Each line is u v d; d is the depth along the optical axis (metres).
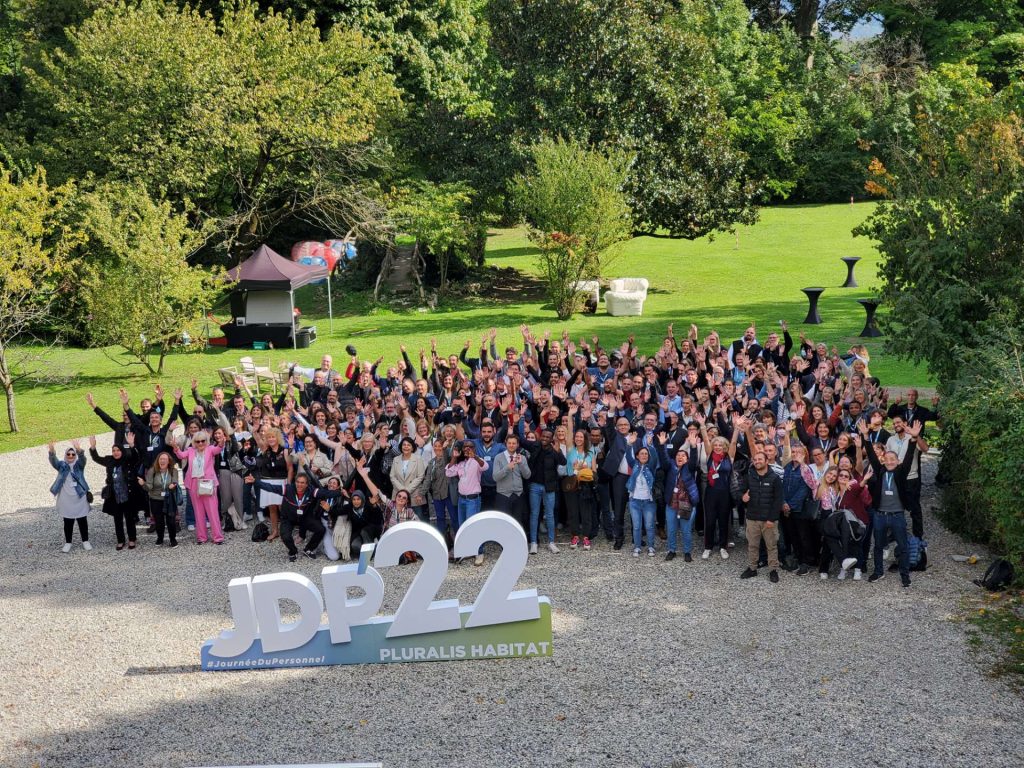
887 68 55.06
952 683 9.47
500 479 13.20
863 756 8.30
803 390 16.92
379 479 13.85
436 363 18.50
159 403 15.77
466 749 8.70
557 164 30.47
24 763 8.71
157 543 14.52
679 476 12.84
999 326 13.98
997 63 53.62
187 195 31.47
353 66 35.53
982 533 13.12
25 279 22.92
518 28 34.28
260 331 29.56
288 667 10.55
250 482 14.38
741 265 38.75
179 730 9.22
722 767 8.23
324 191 34.38
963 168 16.11
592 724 9.01
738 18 54.97
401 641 10.55
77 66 31.53
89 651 10.93
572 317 30.78
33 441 21.36
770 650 10.27
